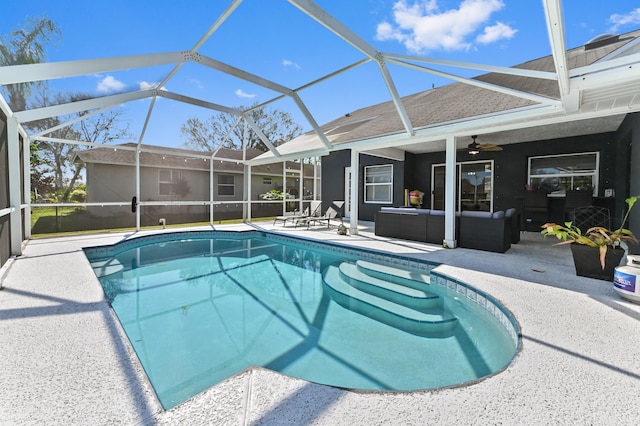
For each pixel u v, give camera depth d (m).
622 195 6.38
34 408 1.54
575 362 1.99
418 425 1.44
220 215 12.66
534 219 8.39
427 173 10.53
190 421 1.46
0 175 4.51
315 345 3.08
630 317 2.69
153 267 6.09
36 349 2.13
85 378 1.80
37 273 4.13
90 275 4.04
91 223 9.40
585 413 1.53
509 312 2.84
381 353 2.92
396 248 6.09
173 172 11.84
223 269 6.00
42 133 6.74
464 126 5.66
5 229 4.75
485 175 9.32
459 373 2.56
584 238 3.96
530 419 1.49
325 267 6.17
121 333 2.39
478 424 1.45
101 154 9.93
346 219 12.27
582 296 3.24
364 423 1.45
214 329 3.44
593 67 3.13
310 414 1.51
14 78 3.63
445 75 4.56
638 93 3.90
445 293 4.14
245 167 11.38
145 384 1.76
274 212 14.38
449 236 6.05
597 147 7.30
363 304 4.19
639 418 1.49
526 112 4.90
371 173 11.60
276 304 4.20
